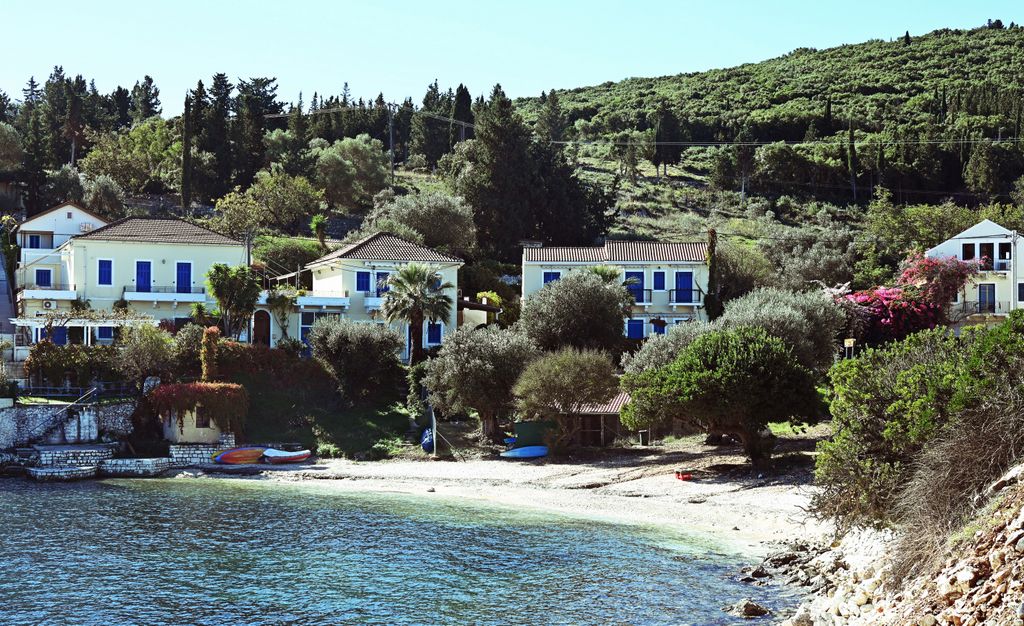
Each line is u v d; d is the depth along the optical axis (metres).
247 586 32.66
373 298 81.00
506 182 117.00
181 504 49.09
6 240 94.94
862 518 31.81
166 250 79.44
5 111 186.25
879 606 23.19
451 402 64.94
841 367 34.56
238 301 72.12
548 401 61.03
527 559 36.72
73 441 62.78
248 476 59.34
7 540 39.69
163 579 33.53
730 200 156.75
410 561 36.38
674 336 64.25
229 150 139.62
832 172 162.62
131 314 71.00
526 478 56.56
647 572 34.56
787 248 119.38
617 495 51.34
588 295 74.38
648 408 53.66
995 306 84.44
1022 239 84.69
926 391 31.23
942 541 23.66
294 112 158.50
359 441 65.62
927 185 159.50
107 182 122.75
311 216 126.31
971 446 25.53
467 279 98.00
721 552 37.88
